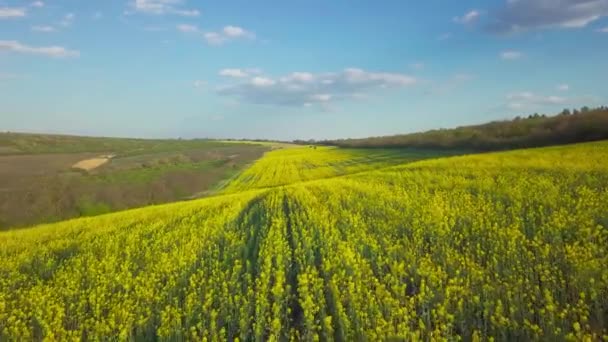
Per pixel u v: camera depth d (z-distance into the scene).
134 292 12.63
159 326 10.91
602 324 8.27
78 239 22.45
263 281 11.78
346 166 58.25
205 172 63.62
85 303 12.39
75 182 47.22
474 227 14.74
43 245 21.48
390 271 12.65
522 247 11.98
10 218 37.00
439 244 13.95
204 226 21.33
